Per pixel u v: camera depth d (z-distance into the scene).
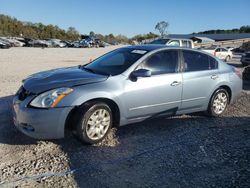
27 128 4.55
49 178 3.80
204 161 4.41
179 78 5.74
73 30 115.94
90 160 4.32
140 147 4.83
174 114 5.88
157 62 5.57
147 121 6.05
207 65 6.38
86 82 4.82
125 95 5.03
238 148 4.92
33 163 4.16
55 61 21.25
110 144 4.90
